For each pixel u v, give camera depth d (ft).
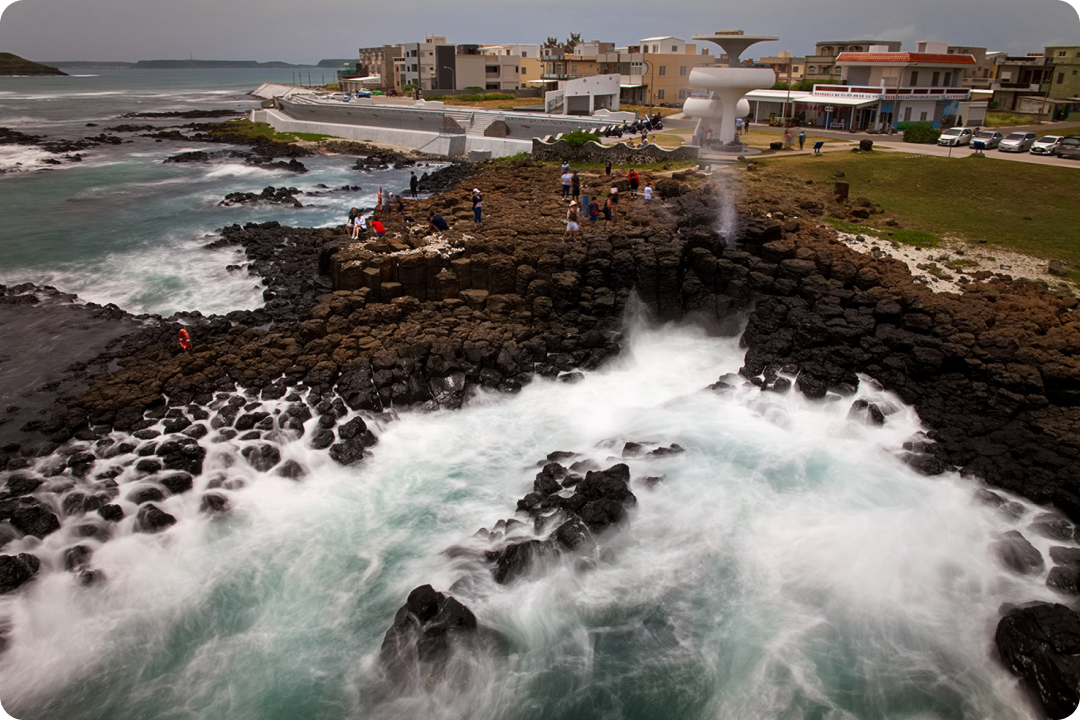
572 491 60.29
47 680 45.03
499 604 49.98
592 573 52.80
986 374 71.20
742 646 46.88
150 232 139.85
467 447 69.87
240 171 216.33
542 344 83.66
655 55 315.99
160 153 257.14
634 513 57.93
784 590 51.16
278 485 62.69
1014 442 64.03
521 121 230.27
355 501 61.52
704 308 90.02
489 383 78.43
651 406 76.38
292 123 305.12
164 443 64.18
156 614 49.78
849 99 213.66
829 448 67.51
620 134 191.42
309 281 100.58
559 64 359.05
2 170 213.66
